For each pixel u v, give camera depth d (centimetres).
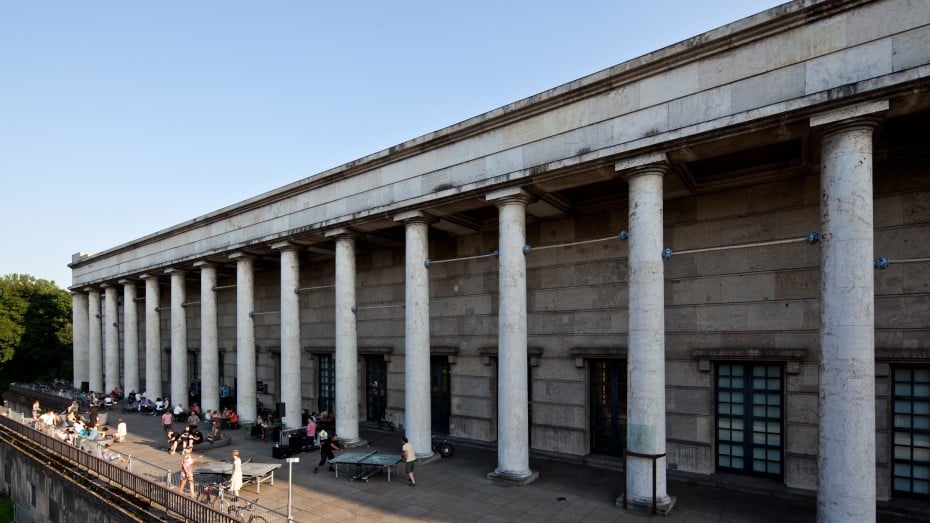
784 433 1661
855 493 1155
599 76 1570
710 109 1391
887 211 1540
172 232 3359
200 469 1739
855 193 1193
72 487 2058
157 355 3681
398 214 2092
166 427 2786
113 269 4112
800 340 1648
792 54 1282
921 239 1488
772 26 1303
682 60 1439
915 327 1482
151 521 1605
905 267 1507
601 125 1582
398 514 1481
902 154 1507
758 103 1320
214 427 2533
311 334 3184
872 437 1171
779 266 1700
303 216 2503
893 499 1498
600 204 2055
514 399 1750
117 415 3459
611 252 2042
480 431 2361
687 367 1847
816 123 1234
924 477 1475
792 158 1642
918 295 1484
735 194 1795
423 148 2019
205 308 3103
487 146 1844
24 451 2639
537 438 2173
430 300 2602
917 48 1137
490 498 1600
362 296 2903
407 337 2056
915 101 1159
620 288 2011
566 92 1636
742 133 1340
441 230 2402
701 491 1669
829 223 1231
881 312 1532
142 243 3691
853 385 1171
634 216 1510
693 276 1861
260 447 2383
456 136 1917
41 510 2350
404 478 1820
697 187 1822
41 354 6488
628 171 1529
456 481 1780
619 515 1445
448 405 2536
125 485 1827
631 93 1530
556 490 1673
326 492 1689
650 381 1462
